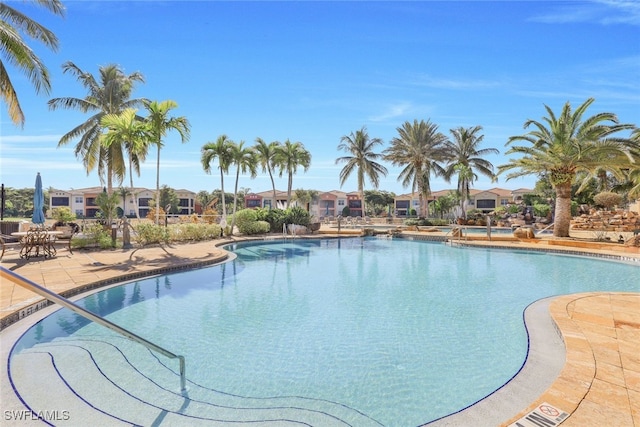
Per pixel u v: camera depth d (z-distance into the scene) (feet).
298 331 18.49
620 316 17.94
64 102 68.33
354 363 14.71
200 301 23.82
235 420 10.36
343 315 21.36
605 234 69.31
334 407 11.35
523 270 37.63
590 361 12.50
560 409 9.51
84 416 10.07
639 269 38.37
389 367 14.33
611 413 9.30
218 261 37.99
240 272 34.47
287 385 12.77
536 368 12.64
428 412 11.12
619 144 57.26
